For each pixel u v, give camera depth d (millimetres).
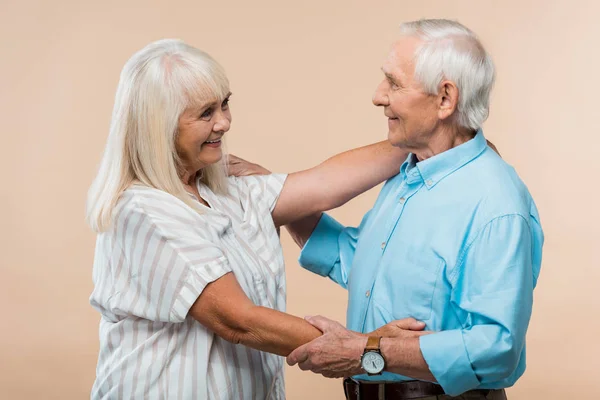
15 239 6727
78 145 6969
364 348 1979
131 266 2076
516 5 6691
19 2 7129
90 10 7086
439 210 2076
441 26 2090
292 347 2037
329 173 2410
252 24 6863
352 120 6730
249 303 2045
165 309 2039
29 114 7031
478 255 1982
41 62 7102
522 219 1982
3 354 5355
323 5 6789
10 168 6938
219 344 2137
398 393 2096
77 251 6641
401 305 2098
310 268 2547
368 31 6742
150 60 2080
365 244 2266
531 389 4719
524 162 6613
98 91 7023
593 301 5664
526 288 1959
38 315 5898
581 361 5008
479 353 1916
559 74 6672
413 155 2246
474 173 2076
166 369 2100
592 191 6453
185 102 2064
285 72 6828
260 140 6793
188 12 6949
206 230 2109
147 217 2037
